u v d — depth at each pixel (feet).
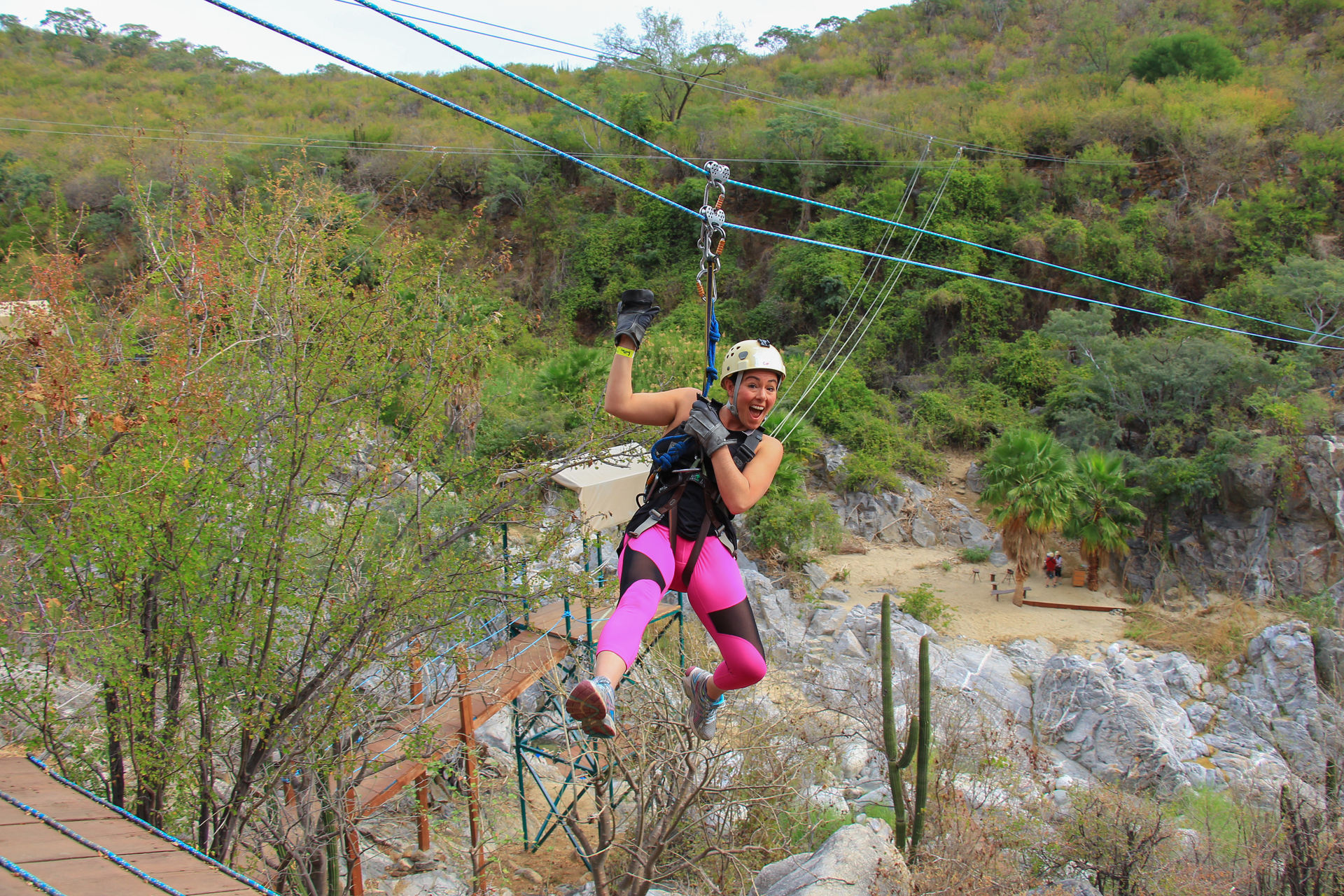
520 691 44.32
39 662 30.99
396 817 46.60
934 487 130.72
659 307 12.51
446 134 204.33
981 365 148.56
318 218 36.14
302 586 32.42
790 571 104.42
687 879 41.32
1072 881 39.17
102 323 31.32
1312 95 165.07
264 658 30.42
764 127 185.26
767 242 178.50
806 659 85.56
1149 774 69.77
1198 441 118.01
